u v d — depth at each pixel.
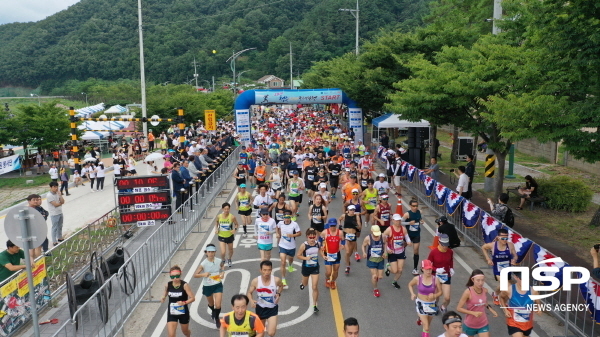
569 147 12.52
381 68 29.44
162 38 156.75
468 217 14.22
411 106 17.58
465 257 13.26
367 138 44.31
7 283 9.15
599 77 12.41
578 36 12.02
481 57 16.12
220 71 151.38
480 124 16.97
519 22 16.94
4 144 35.41
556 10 12.62
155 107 51.25
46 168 36.16
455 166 28.58
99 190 25.94
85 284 9.51
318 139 33.34
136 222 14.20
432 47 27.53
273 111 85.31
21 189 29.70
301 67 137.00
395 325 9.40
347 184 15.42
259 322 6.67
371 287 11.34
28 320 9.88
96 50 155.88
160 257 12.30
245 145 33.50
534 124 12.54
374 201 15.62
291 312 10.00
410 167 21.80
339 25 141.12
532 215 17.34
